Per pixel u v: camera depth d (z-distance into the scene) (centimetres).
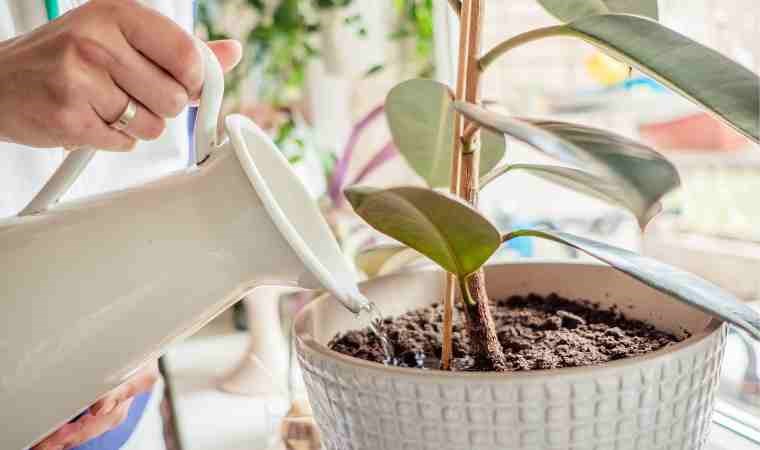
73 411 38
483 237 35
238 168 35
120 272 36
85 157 40
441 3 105
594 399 34
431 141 49
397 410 36
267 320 92
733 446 58
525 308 53
